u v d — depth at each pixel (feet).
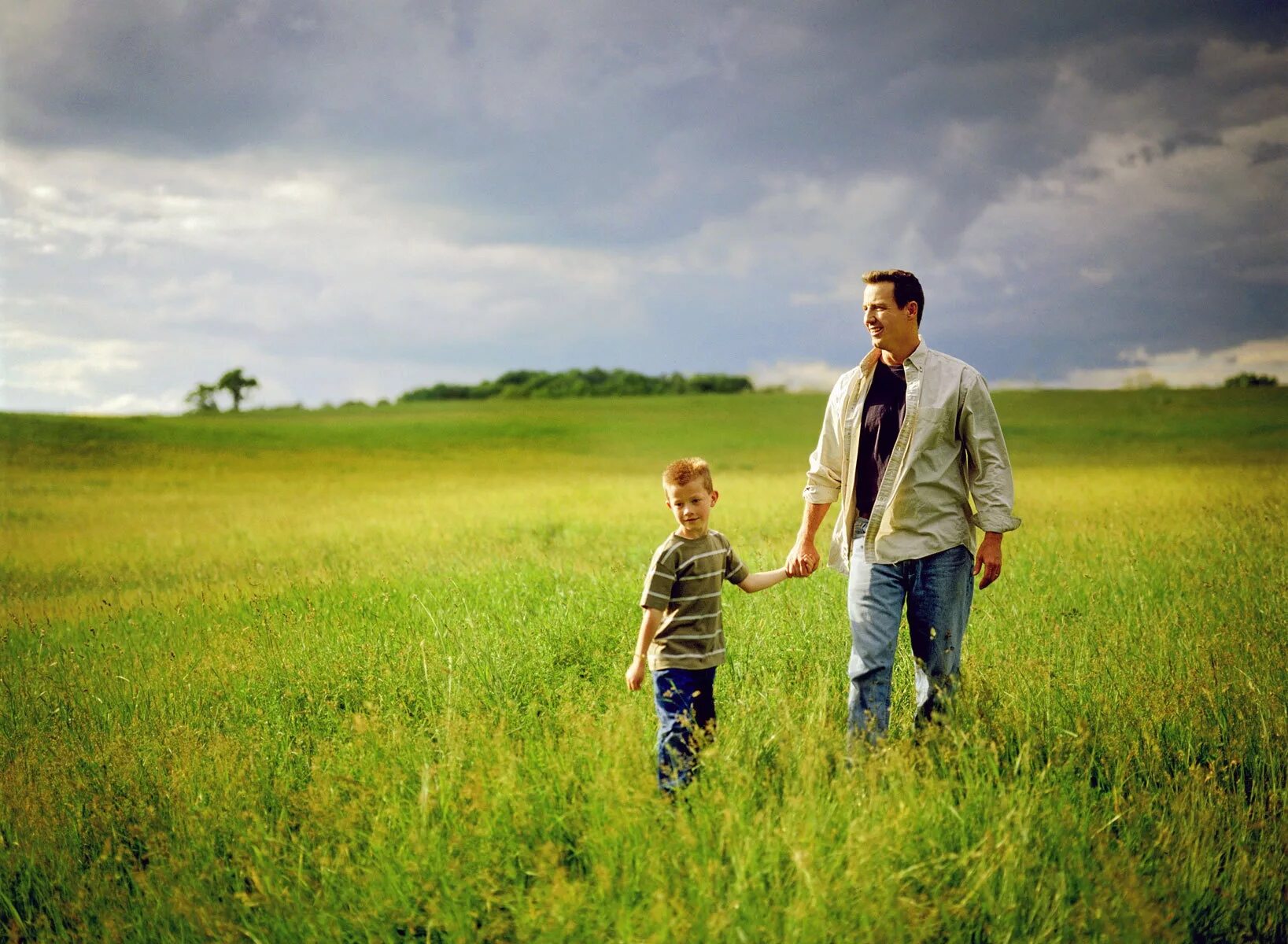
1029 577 24.13
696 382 437.17
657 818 11.00
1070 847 10.41
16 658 22.02
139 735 15.69
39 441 149.38
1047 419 181.88
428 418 227.61
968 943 9.33
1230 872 10.50
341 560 37.17
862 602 13.80
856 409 14.43
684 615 12.76
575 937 9.30
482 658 17.99
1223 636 17.63
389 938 9.84
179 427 181.16
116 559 45.93
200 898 10.68
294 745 15.29
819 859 9.65
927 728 12.84
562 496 67.72
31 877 11.63
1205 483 53.93
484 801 11.36
